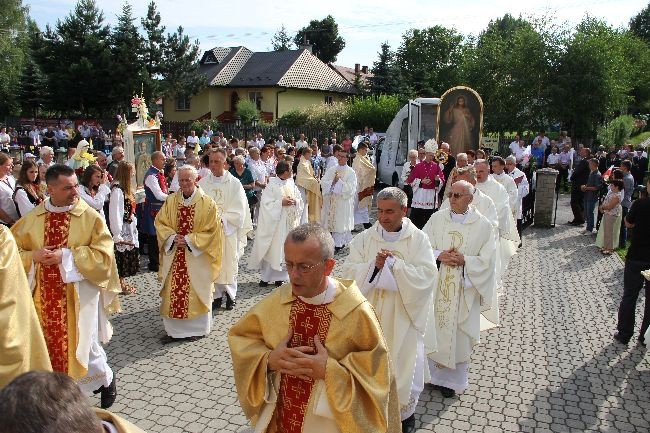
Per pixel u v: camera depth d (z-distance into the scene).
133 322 7.45
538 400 5.57
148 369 6.02
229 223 7.75
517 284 9.83
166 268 6.75
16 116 46.50
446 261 5.36
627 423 5.17
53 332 4.77
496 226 7.49
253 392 2.92
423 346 4.62
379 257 4.35
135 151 10.85
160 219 6.80
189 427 4.86
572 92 31.45
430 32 56.12
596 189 14.66
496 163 10.71
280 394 2.97
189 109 48.25
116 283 5.19
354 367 2.78
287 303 2.93
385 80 48.62
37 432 1.41
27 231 4.81
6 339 3.21
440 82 51.41
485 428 5.01
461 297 5.45
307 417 2.88
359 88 49.28
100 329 5.20
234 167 12.55
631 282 6.96
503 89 34.09
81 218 4.88
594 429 5.05
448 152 13.83
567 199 21.42
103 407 5.13
